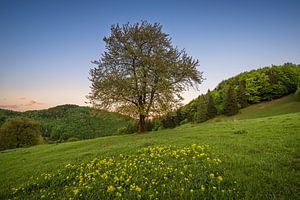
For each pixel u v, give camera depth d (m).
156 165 9.38
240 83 102.12
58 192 8.45
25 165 17.73
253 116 75.62
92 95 27.94
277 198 6.05
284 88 88.56
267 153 10.52
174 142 15.54
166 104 27.44
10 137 65.19
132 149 14.34
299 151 10.34
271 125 20.17
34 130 68.75
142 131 28.80
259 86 91.19
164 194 6.75
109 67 28.47
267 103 88.25
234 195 6.32
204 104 97.88
